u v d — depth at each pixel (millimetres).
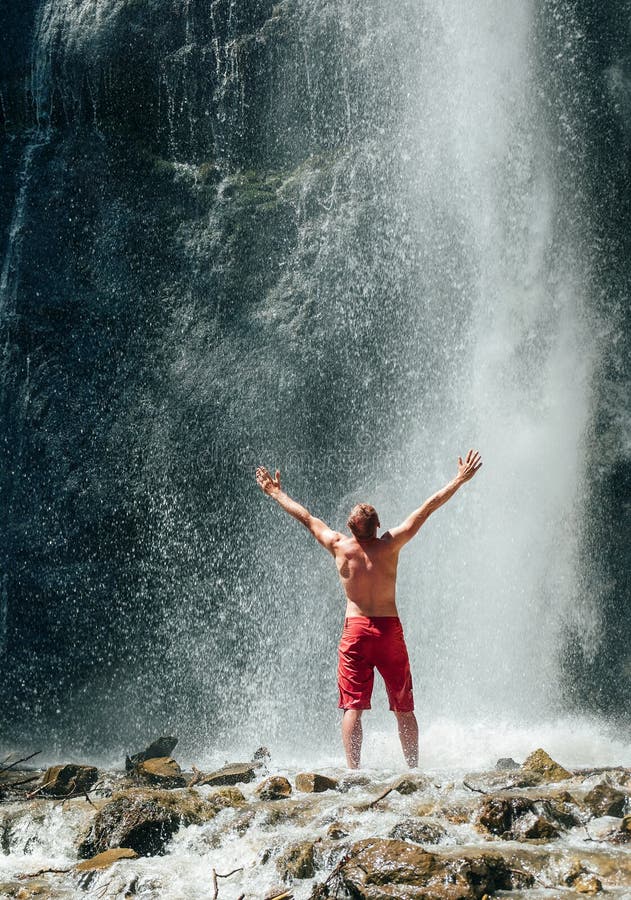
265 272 10984
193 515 10789
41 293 11414
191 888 3504
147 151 11477
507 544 9875
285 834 3904
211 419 10852
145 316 11211
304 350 10727
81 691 10656
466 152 10461
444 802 4148
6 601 10938
